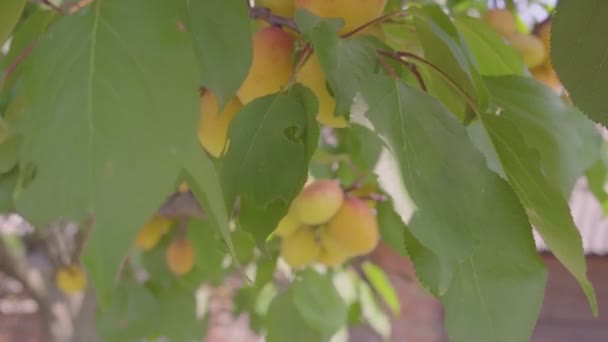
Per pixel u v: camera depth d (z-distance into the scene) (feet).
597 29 2.57
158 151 1.78
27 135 1.86
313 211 3.23
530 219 2.74
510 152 2.69
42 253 5.52
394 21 2.78
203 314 4.84
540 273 2.64
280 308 4.00
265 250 2.66
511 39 3.32
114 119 1.81
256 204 2.57
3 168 2.91
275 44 2.70
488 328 2.63
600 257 8.82
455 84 2.72
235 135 2.62
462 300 2.62
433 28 2.65
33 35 2.82
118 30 1.95
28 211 1.72
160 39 1.94
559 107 2.88
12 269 5.59
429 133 2.43
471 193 2.39
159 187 1.74
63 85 1.88
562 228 2.67
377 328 4.67
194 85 1.90
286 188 2.56
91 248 1.63
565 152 2.88
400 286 8.85
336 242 3.35
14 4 2.58
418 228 2.27
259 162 2.58
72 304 5.75
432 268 2.57
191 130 1.85
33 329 10.99
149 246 4.47
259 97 2.66
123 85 1.87
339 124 2.74
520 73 3.03
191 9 2.33
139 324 4.63
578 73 2.63
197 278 4.70
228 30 2.35
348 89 2.41
